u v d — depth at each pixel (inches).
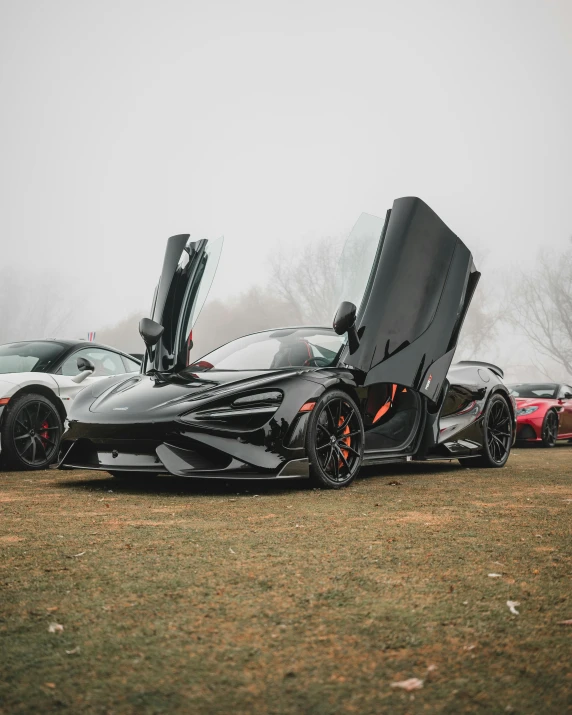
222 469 146.6
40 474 197.3
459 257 183.9
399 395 189.6
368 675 53.1
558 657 56.5
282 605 70.1
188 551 93.6
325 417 161.0
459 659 56.1
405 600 71.7
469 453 205.5
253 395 152.6
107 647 58.7
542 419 363.3
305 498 143.1
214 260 187.6
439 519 118.0
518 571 83.3
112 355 254.4
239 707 47.9
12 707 47.8
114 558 89.6
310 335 196.7
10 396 209.8
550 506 132.7
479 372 219.0
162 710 47.4
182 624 64.4
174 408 151.1
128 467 153.7
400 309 175.2
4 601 71.3
